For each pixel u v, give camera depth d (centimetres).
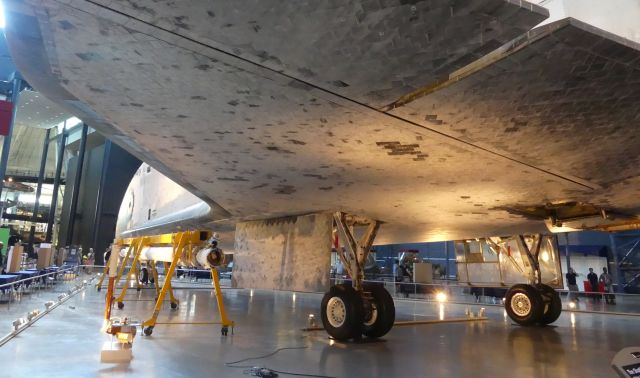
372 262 2511
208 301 1154
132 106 300
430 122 291
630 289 2277
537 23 175
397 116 283
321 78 234
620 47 198
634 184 441
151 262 1193
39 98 2900
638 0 229
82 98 293
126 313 824
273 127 319
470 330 782
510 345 619
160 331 641
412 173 422
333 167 416
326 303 634
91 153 4078
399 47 197
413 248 3412
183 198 865
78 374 384
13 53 254
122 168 3812
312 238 626
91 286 1452
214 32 198
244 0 172
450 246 3153
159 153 412
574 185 451
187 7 181
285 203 588
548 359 522
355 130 313
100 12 193
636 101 252
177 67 238
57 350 480
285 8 175
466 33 183
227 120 313
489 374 439
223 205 629
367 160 386
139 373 392
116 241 1179
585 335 741
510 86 238
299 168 427
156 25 198
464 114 277
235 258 749
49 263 1576
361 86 241
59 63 249
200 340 575
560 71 221
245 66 229
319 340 615
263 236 705
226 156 404
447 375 429
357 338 621
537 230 789
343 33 190
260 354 498
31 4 194
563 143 326
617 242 2367
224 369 418
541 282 870
